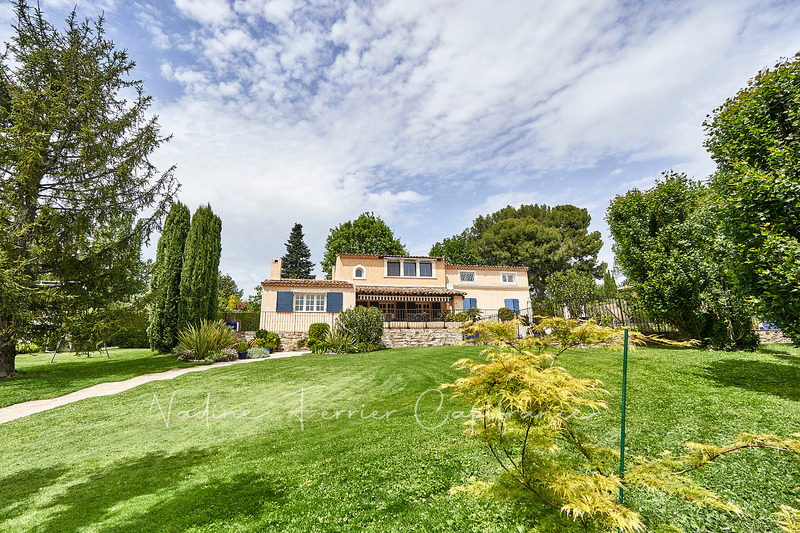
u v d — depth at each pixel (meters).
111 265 14.16
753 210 6.32
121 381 12.01
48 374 13.18
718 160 8.34
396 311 27.69
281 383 10.31
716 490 3.17
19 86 13.19
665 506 3.00
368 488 3.70
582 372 7.70
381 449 4.75
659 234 11.62
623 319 13.45
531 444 3.11
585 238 44.50
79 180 13.92
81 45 14.30
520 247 42.47
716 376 6.78
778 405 5.05
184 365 14.72
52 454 5.70
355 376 10.78
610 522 2.34
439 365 11.33
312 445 5.23
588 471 3.52
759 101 7.14
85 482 4.59
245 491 3.88
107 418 7.71
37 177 13.00
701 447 2.83
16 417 8.04
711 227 10.04
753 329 10.35
